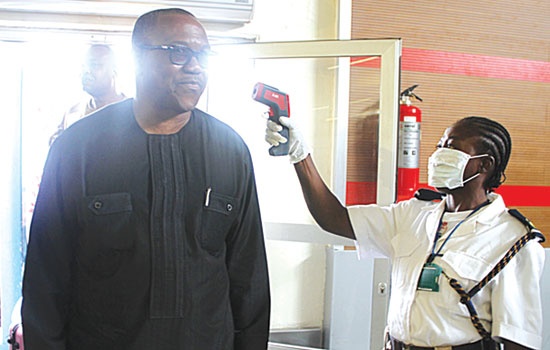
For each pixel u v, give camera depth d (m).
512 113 2.64
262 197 2.26
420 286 1.35
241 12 2.28
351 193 2.25
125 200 1.00
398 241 1.52
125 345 1.01
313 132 2.30
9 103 2.95
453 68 2.54
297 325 2.47
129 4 2.23
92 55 2.22
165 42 0.95
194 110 1.14
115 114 1.07
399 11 2.45
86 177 1.01
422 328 1.31
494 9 2.57
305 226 2.17
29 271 1.04
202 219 1.05
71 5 2.22
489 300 1.31
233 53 2.13
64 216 1.03
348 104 2.22
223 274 1.11
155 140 1.05
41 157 3.15
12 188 3.03
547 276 2.63
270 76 2.23
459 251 1.33
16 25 2.31
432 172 1.46
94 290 1.02
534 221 2.69
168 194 1.03
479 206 1.41
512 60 2.62
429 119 2.53
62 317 1.07
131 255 1.00
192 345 1.03
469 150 1.39
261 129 2.23
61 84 3.20
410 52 2.49
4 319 2.90
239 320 1.19
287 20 2.43
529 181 2.69
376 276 2.25
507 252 1.29
